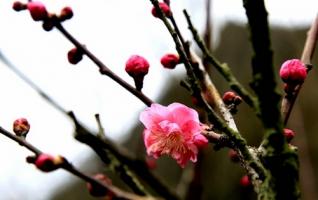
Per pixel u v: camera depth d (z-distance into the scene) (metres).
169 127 0.33
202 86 0.36
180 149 0.33
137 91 0.34
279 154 0.27
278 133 0.27
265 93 0.27
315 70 1.23
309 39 0.37
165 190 0.46
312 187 0.55
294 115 0.59
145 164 0.45
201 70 0.36
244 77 1.19
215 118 0.31
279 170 0.27
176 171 1.10
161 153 0.33
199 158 0.47
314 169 1.05
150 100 0.34
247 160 0.30
